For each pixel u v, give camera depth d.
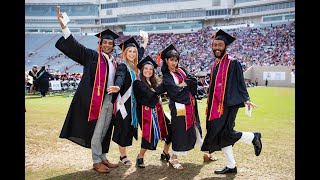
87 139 4.87
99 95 4.86
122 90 5.18
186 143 4.96
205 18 60.84
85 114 4.86
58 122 9.10
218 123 4.71
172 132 5.04
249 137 4.82
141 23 67.56
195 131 5.19
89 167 5.05
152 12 65.75
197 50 51.44
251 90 26.78
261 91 25.17
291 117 10.37
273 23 53.31
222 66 4.83
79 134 4.85
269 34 48.00
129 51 5.26
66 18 4.67
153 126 5.13
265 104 14.65
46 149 6.11
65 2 72.38
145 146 5.05
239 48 46.50
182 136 4.95
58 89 19.83
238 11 58.81
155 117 5.23
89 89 4.86
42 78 17.73
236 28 53.88
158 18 65.56
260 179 4.45
